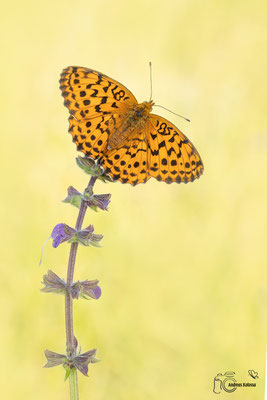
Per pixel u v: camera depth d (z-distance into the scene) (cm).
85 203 59
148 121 61
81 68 60
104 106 60
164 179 61
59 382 70
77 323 71
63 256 73
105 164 60
